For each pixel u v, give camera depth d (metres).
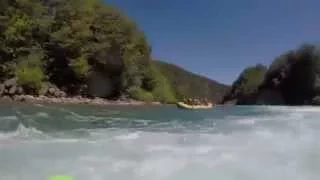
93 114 27.28
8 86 57.06
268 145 10.48
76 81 67.25
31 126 14.30
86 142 10.97
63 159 8.38
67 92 65.94
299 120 21.19
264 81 129.00
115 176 7.03
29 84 58.84
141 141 11.23
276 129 15.15
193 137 12.19
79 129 14.82
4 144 10.36
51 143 10.70
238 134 13.18
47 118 17.91
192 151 9.48
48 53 66.00
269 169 7.67
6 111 21.89
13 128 13.39
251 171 7.50
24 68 60.09
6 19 62.41
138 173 7.24
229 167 7.78
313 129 15.22
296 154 9.16
